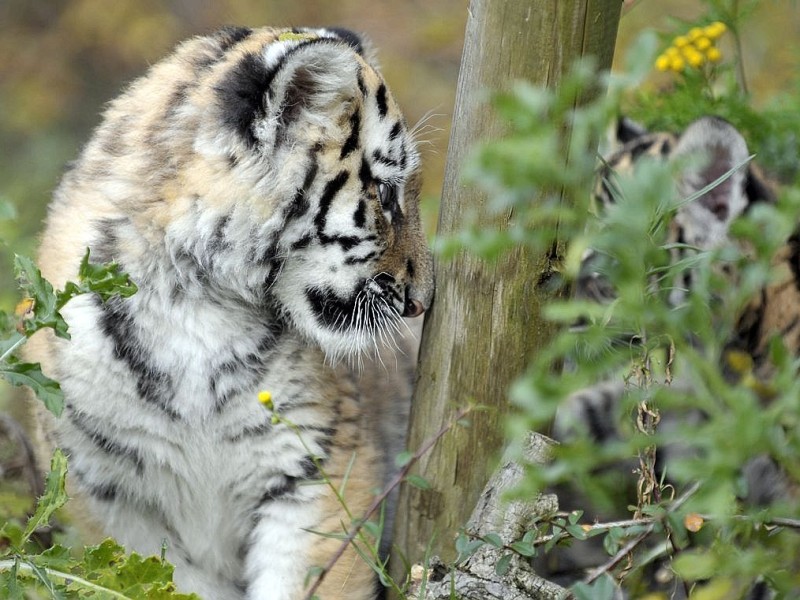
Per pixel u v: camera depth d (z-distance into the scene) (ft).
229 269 25.17
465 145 23.02
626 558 21.63
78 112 66.13
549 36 21.93
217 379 25.52
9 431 30.14
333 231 25.72
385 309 26.35
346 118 25.44
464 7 67.82
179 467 26.27
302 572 26.50
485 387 23.63
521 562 22.16
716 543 18.22
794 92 36.55
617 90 15.47
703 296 18.13
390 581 22.02
